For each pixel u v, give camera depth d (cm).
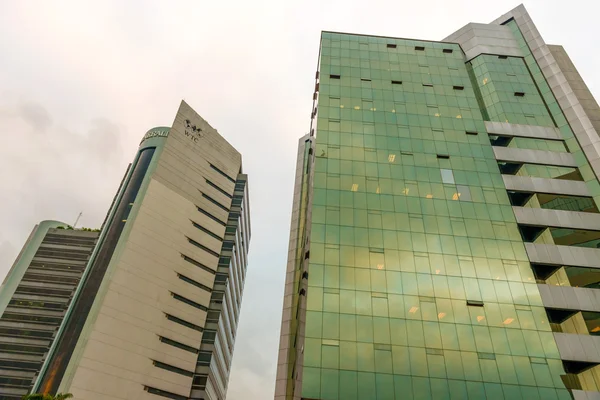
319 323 3072
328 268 3394
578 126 4581
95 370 5519
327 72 5131
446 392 2797
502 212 3906
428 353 2973
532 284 3428
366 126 4547
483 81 5288
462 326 3133
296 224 5959
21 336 8606
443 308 3225
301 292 3881
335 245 3544
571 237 3769
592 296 3384
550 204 4038
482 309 3247
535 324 3186
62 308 9106
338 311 3148
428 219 3800
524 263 3559
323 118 4584
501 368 2939
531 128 4697
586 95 5138
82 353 5512
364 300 3222
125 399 5681
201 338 7225
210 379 7169
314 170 4100
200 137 9456
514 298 3331
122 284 6356
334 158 4216
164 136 8894
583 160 4341
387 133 4503
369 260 3469
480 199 3994
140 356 6112
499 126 4703
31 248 10094
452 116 4747
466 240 3675
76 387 5262
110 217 7512
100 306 5959
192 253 7794
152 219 7325
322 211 3775
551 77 5128
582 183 4181
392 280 3359
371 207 3847
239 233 9850
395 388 2789
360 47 5538
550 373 2942
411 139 4469
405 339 3033
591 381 2938
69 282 9562
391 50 5550
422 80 5153
